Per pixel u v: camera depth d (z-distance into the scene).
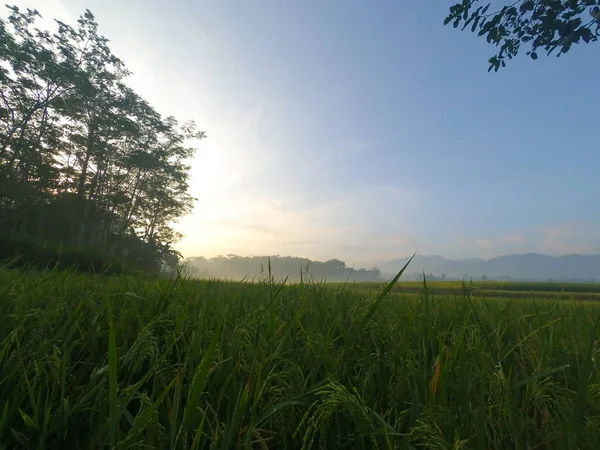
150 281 3.63
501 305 3.62
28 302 2.12
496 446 1.06
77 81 37.34
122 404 1.02
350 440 1.14
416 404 1.20
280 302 2.65
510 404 1.04
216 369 1.46
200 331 1.62
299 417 1.25
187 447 1.10
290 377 1.39
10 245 14.97
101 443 1.01
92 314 2.14
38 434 1.07
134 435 0.97
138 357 1.42
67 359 1.44
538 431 1.14
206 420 1.17
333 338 1.90
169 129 47.94
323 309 2.45
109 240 37.19
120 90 43.53
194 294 2.66
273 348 1.63
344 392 1.05
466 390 1.12
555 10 6.22
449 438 1.06
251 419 1.08
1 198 31.72
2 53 33.50
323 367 1.63
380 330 1.86
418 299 2.51
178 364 1.44
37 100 37.22
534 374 1.28
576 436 0.99
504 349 1.89
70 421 1.13
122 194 46.03
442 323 2.39
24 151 36.00
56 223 34.03
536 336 1.88
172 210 50.75
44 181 36.66
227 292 3.57
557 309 3.24
